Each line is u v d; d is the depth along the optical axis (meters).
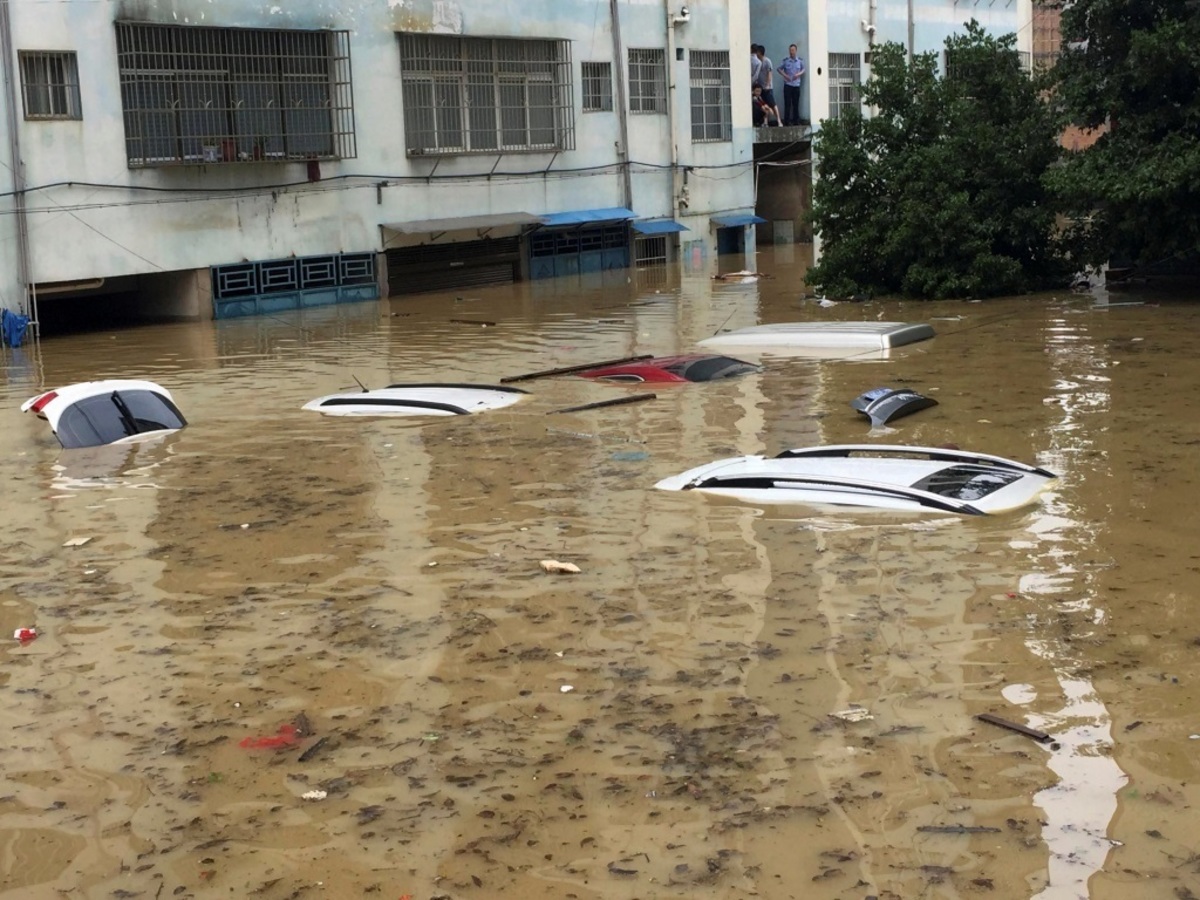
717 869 3.51
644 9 25.81
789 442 8.45
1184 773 3.90
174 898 3.47
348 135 20.59
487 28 22.47
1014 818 3.70
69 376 13.19
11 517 7.25
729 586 5.62
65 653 5.19
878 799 3.83
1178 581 5.48
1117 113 16.77
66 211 17.25
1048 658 4.75
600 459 8.09
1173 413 8.88
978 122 17.94
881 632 5.05
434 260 22.53
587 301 19.64
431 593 5.72
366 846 3.69
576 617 5.35
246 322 18.45
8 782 4.14
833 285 18.64
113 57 17.58
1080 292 17.70
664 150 26.73
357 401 10.26
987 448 8.04
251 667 4.98
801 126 30.17
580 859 3.59
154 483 7.94
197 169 18.75
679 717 4.41
